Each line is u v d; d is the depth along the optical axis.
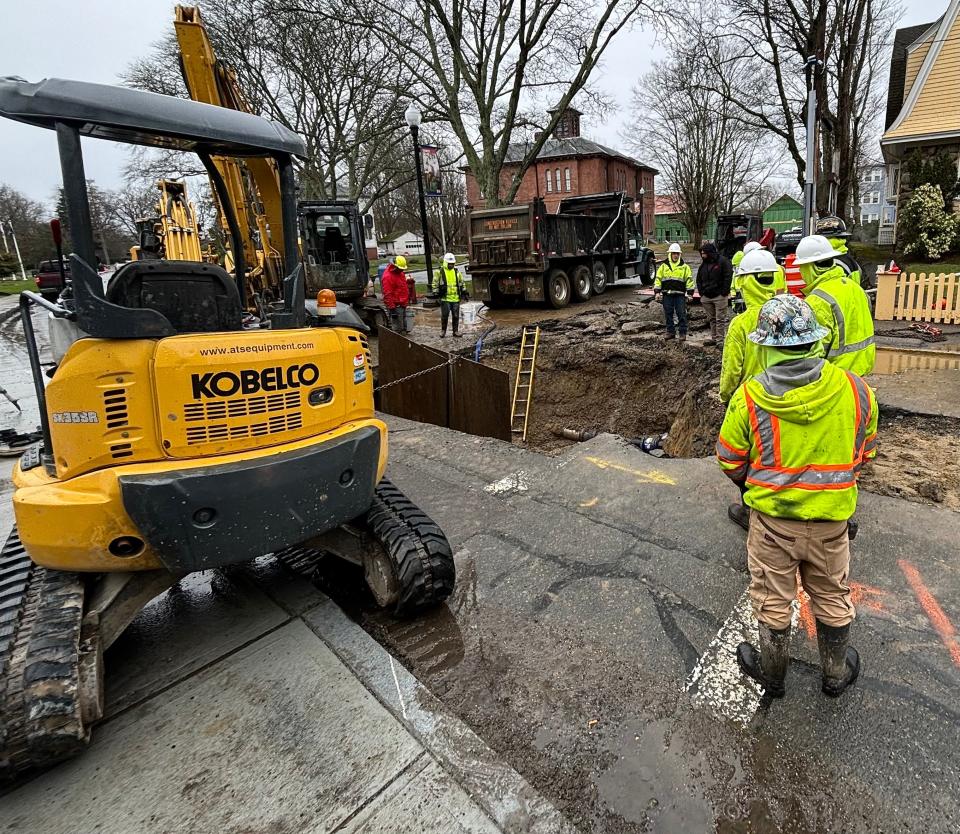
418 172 15.28
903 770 2.22
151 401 2.44
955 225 16.34
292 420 2.76
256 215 6.82
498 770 2.27
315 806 2.16
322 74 26.67
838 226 6.22
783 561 2.36
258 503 2.59
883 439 5.32
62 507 2.37
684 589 3.41
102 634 2.67
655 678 2.77
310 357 2.80
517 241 14.61
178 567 2.56
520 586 3.58
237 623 3.34
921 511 3.96
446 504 4.79
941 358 7.74
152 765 2.38
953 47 16.59
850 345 3.52
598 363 10.46
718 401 7.32
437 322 14.85
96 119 2.28
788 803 2.13
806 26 23.19
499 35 20.83
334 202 13.45
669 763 2.32
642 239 20.05
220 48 23.58
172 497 2.41
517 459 5.66
